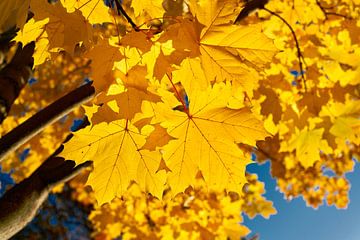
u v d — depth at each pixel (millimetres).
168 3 513
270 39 397
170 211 1217
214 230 1173
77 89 616
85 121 654
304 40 947
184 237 1191
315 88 889
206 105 423
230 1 393
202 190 1217
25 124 596
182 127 428
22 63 889
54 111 598
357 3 977
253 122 427
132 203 1354
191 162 444
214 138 435
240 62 409
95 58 381
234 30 397
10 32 917
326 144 943
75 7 412
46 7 378
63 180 674
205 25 396
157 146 410
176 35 394
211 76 416
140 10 457
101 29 625
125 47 388
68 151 421
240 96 445
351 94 880
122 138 422
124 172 435
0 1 349
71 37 379
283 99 916
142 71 386
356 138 913
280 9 995
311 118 919
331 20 983
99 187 435
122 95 382
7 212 613
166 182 469
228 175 450
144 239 1247
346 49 909
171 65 399
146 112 415
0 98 778
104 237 1409
